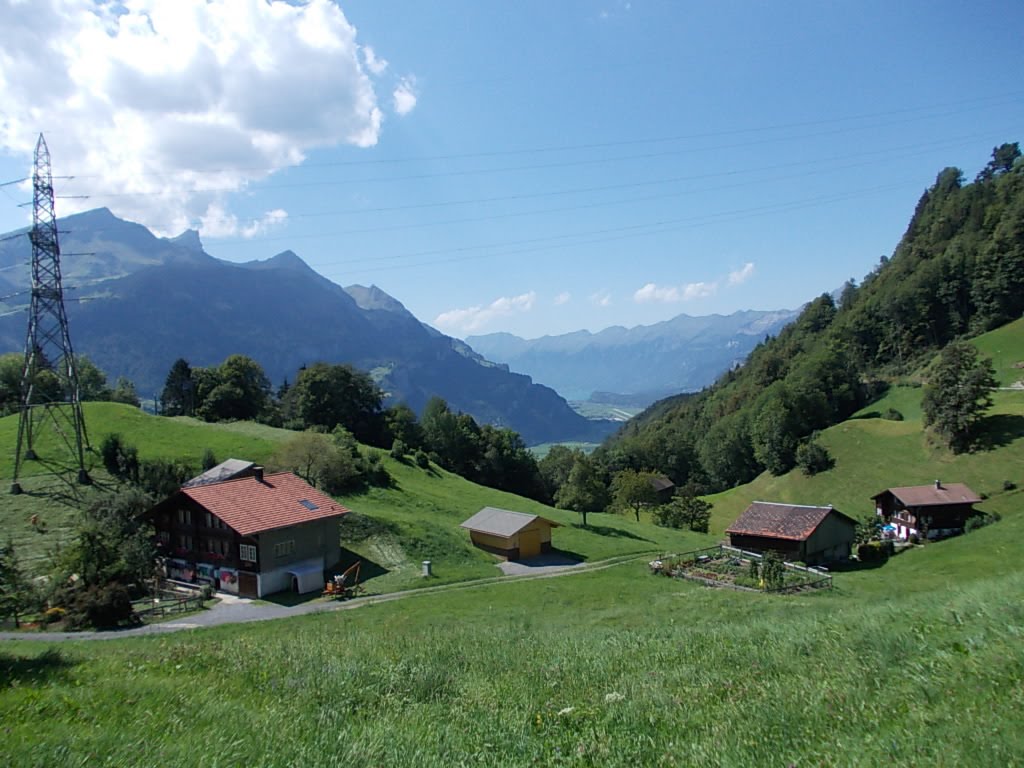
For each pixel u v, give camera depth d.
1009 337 136.50
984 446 96.88
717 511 115.81
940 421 102.81
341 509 55.19
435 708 10.16
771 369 180.25
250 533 47.38
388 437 120.25
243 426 99.12
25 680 12.73
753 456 144.12
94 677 13.07
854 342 175.25
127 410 90.44
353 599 47.22
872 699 8.48
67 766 7.32
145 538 51.78
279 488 55.34
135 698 10.77
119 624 39.12
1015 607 12.00
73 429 77.62
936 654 9.94
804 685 9.52
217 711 9.80
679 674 11.54
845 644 12.10
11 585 33.56
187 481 65.31
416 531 62.62
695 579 51.50
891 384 148.25
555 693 10.97
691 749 7.34
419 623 35.22
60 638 33.62
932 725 7.11
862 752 6.59
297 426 112.06
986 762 5.94
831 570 62.09
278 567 49.06
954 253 164.75
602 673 12.23
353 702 10.90
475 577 54.28
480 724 8.99
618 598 44.19
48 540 51.34
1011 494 85.44
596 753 7.76
